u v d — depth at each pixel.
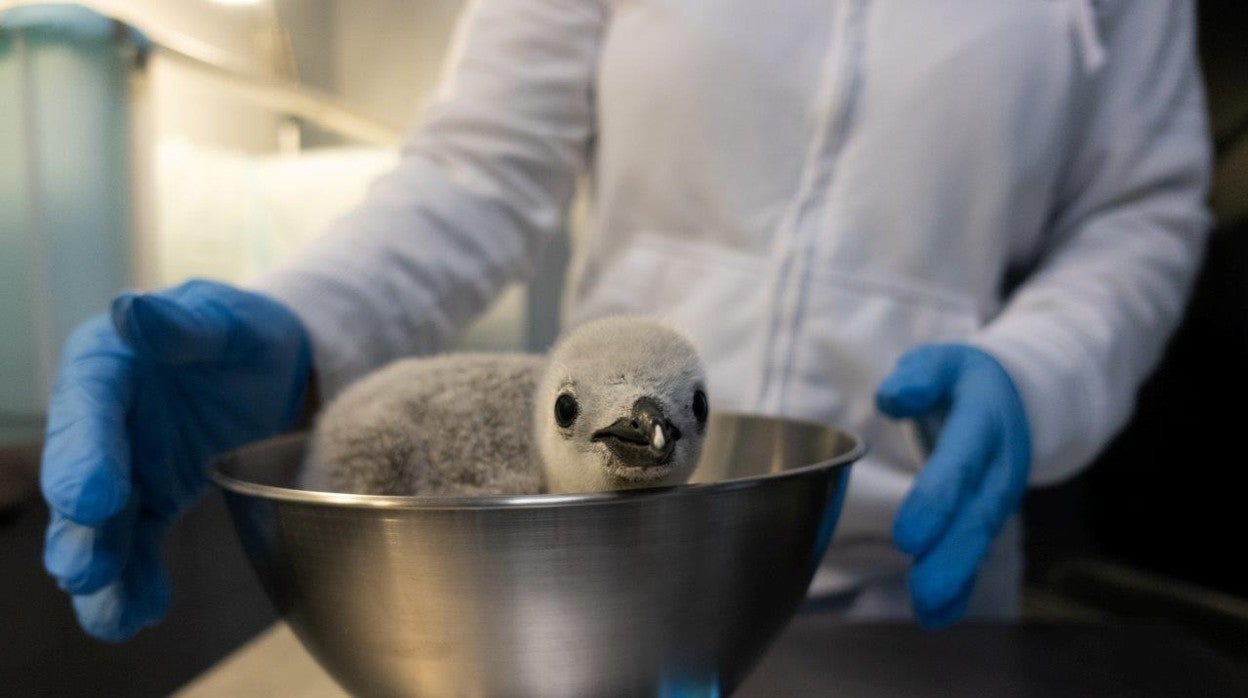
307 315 0.64
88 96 0.78
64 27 0.76
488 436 0.48
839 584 0.80
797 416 0.78
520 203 0.88
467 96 0.89
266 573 0.38
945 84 0.76
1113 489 1.34
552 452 0.43
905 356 0.61
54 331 0.78
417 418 0.48
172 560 0.84
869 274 0.79
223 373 0.53
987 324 0.82
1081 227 0.87
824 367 0.79
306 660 0.61
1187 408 1.17
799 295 0.78
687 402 0.42
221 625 0.94
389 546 0.32
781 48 0.79
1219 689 0.59
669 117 0.81
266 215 1.24
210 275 1.14
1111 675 0.61
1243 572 1.08
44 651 0.69
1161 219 0.83
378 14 1.51
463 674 0.34
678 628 0.34
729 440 0.55
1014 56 0.75
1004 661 0.64
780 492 0.35
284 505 0.33
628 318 0.48
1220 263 1.12
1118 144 0.84
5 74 0.76
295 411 0.64
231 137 1.23
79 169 0.78
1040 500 1.42
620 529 0.31
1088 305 0.75
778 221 0.81
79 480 0.39
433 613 0.33
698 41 0.79
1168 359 1.19
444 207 0.80
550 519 0.31
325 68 1.47
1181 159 0.83
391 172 0.86
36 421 0.78
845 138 0.79
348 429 0.48
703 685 0.37
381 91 1.54
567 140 0.91
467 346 1.49
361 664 0.36
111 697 0.76
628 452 0.39
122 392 0.46
